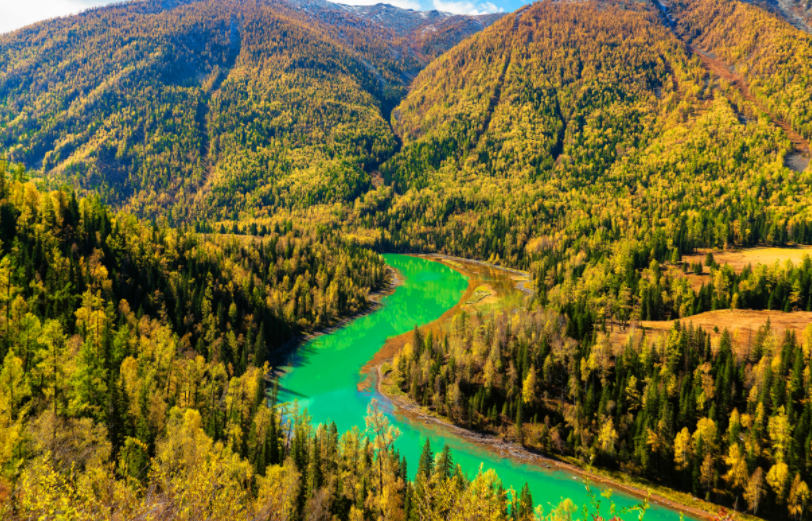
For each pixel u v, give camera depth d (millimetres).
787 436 85375
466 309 198750
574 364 113375
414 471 91438
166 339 111875
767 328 114562
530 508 64688
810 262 162500
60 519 20484
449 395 113000
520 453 100438
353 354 151875
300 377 134875
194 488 24828
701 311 159500
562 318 140750
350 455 79875
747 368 102938
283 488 61719
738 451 85688
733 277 174000
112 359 90250
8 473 32656
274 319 158125
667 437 93375
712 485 86875
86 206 152000
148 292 136750
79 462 45875
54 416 55469
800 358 97250
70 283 112750
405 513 66688
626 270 191125
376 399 122000
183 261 160750
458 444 103250
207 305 140250
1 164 137875
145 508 22203
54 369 68750
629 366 110750
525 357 116188
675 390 103062
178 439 57281
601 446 97188
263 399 100625
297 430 83625
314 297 182000
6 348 73750
